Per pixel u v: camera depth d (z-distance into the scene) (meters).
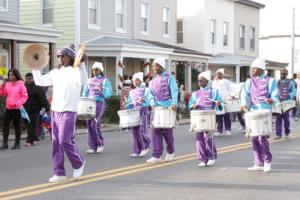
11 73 14.01
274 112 16.14
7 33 20.73
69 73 8.83
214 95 11.04
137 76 12.83
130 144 15.11
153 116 11.28
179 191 8.46
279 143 15.52
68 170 10.30
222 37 39.47
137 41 29.22
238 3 41.31
